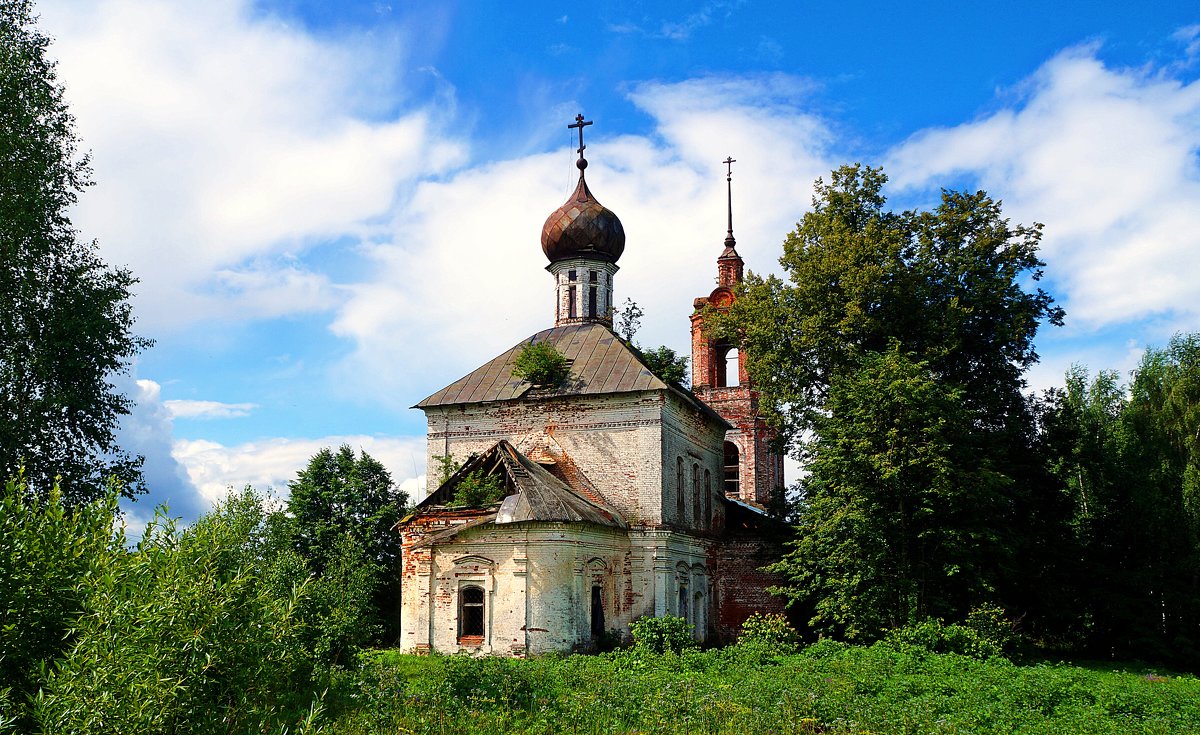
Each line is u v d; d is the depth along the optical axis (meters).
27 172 25.45
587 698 16.89
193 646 9.95
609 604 30.83
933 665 21.97
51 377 25.69
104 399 27.14
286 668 12.81
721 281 54.06
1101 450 38.84
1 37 26.59
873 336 33.72
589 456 33.59
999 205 34.94
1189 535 35.81
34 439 24.97
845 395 30.31
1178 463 38.84
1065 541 35.97
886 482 28.75
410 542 30.25
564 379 34.62
